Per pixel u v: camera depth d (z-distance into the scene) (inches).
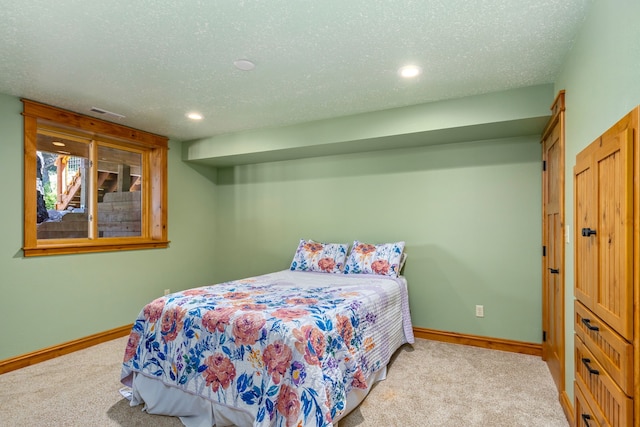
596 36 59.0
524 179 118.0
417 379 96.5
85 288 126.1
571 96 76.0
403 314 121.0
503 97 101.6
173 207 161.8
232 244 180.4
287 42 74.9
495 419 76.6
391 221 140.2
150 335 83.0
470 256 125.8
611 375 45.9
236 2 60.8
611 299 45.9
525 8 62.6
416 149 135.8
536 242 116.0
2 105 104.8
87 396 87.7
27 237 109.5
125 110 120.2
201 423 73.5
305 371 63.5
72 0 59.7
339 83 97.0
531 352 115.3
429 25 68.2
